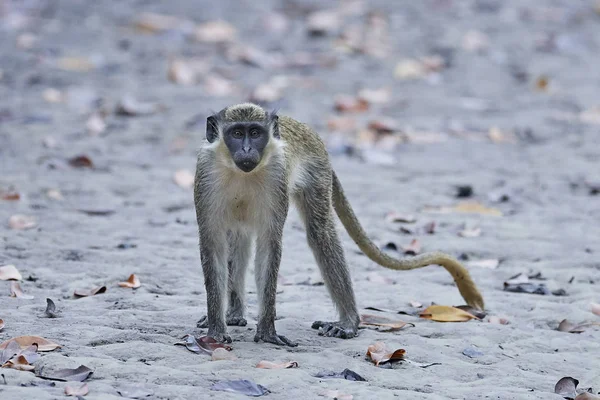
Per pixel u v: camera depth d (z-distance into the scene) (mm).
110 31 26391
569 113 21312
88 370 8305
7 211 14102
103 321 9969
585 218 14914
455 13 29594
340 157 18000
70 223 13703
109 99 21000
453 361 9359
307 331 10125
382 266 11477
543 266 12727
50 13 27875
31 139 18094
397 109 21266
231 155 9328
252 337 9875
